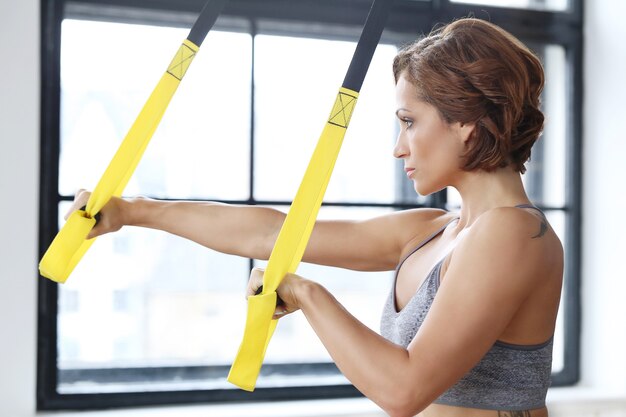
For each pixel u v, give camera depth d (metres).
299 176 2.27
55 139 2.09
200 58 2.20
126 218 1.14
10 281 1.97
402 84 1.06
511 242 0.96
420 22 2.35
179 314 2.21
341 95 0.97
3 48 1.96
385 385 0.90
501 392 1.03
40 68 2.06
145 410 2.14
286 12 2.24
